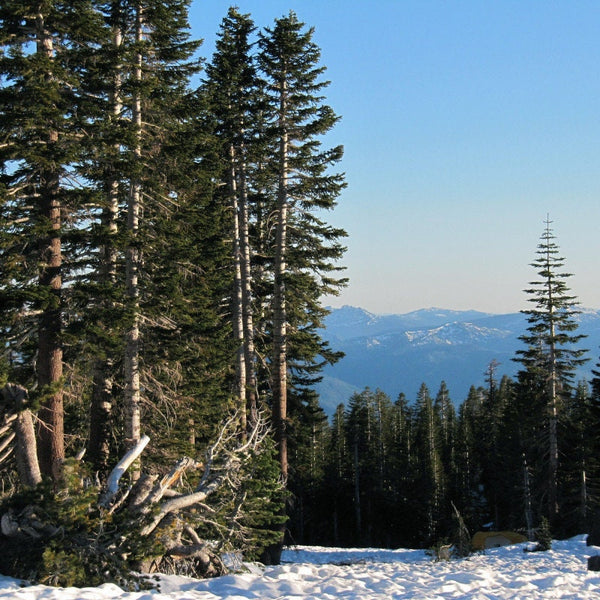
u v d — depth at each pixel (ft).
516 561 63.87
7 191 44.09
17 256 45.06
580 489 132.36
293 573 42.88
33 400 39.91
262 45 78.13
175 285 53.83
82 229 49.47
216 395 65.26
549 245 120.37
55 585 31.53
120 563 34.09
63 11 48.52
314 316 79.66
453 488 206.69
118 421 59.93
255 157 77.82
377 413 230.48
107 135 48.88
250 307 79.87
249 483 47.57
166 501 40.93
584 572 48.24
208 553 43.32
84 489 36.17
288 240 79.51
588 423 131.13
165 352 57.47
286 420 74.64
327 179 75.46
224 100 76.43
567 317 120.37
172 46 59.57
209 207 73.00
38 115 44.09
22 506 34.65
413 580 40.65
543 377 121.08
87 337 49.83
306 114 77.41
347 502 208.44
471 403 271.69
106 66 50.80
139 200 56.08
